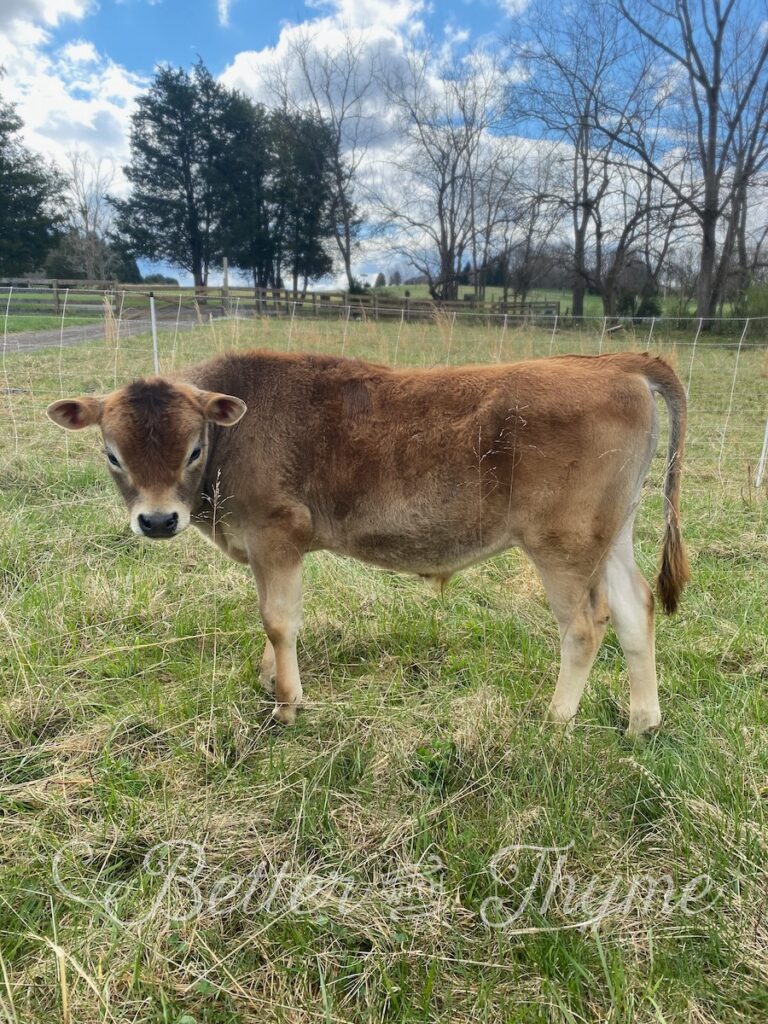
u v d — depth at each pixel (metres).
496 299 42.38
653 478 6.91
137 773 2.87
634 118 30.22
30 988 2.02
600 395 3.01
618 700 3.45
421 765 2.94
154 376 3.41
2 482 5.99
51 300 23.55
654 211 31.77
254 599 4.32
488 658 3.61
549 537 3.10
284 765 2.91
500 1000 2.00
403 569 3.44
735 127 28.44
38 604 3.97
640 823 2.66
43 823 2.59
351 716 3.24
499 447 3.01
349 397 3.24
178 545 5.03
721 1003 1.98
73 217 47.66
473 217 41.00
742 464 7.22
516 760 2.85
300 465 3.26
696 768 2.82
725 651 3.73
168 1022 1.94
